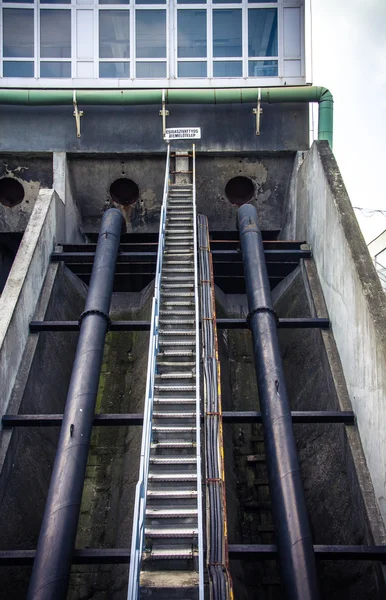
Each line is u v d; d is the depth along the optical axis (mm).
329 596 10180
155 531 8266
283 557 8750
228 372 15500
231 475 12695
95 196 18312
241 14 18078
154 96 16953
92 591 10789
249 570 11180
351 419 11109
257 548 9062
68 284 15859
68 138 17469
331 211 13477
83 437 10078
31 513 11039
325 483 11609
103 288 13070
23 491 11031
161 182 18062
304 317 14633
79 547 11562
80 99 16906
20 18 17906
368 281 11117
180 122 17531
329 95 17078
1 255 18672
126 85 17750
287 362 15078
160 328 11852
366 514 9750
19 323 12492
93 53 17875
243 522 12156
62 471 9516
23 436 11641
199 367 10555
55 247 15680
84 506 12297
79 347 11711
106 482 12750
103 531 11844
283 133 17484
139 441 12680
